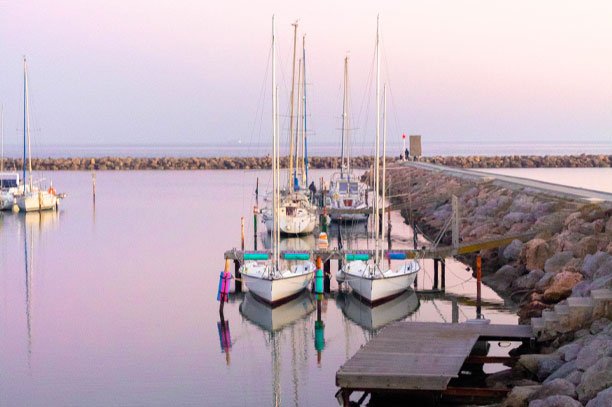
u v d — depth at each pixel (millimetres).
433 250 34375
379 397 20406
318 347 26047
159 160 133875
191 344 26438
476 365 22859
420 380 18141
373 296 30844
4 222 59094
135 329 28281
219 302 32125
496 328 23078
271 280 30422
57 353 25453
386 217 60219
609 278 23688
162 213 64375
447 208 55375
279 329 28297
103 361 24609
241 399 21203
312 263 33750
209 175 114000
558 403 16359
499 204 47406
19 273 38938
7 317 30062
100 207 69375
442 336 22062
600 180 84625
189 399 21188
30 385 22375
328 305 31922
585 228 32656
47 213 65062
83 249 46156
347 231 53281
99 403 20953
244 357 24984
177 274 38344
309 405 20703
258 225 56562
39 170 126938
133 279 37219
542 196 43281
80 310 31172
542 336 22016
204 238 50125
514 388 18328
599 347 18500
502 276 34500
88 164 130000
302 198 53062
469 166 120750
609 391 15922
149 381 22625
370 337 27156
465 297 32625
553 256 31359
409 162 99688
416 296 33125
